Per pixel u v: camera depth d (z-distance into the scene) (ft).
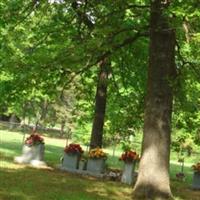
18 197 45.37
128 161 67.46
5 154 84.07
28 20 76.59
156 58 56.13
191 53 58.29
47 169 68.33
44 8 69.62
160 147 54.65
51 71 63.57
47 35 71.56
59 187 53.72
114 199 51.47
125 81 80.74
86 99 85.30
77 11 67.46
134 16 64.69
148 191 53.88
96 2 64.95
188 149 100.53
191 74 63.26
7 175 57.06
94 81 80.12
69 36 70.59
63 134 222.89
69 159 70.28
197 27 50.65
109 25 60.59
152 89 55.67
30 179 56.24
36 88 68.18
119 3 58.95
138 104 83.92
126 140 96.78
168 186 54.70
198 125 84.94
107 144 146.61
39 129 236.02
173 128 92.53
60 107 198.59
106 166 77.25
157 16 55.88
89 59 59.98
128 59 76.38
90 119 113.19
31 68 62.49
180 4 47.03
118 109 91.50
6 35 80.07
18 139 148.66
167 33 56.18
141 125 90.17
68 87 69.26
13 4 70.49
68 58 59.82
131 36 63.36
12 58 66.95
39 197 46.60
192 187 75.46
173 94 62.08
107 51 61.87
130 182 66.85
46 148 132.57
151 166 54.39
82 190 54.19
